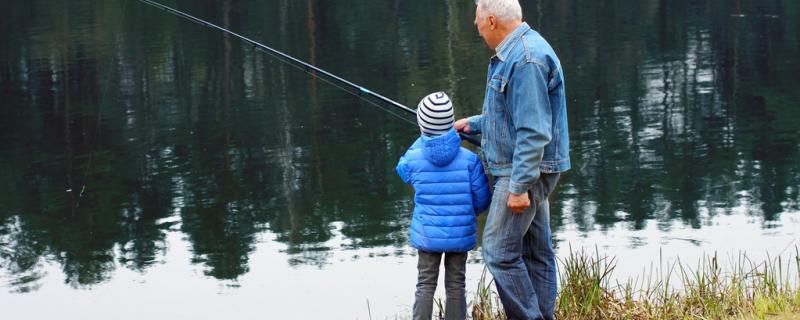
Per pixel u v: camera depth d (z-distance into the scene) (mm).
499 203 3613
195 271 6961
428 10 22000
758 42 17609
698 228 7594
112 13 20688
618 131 11391
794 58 15961
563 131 3572
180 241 7777
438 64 15969
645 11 21844
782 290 4605
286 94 13844
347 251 7238
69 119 12523
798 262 4984
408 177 3861
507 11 3480
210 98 13617
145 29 19594
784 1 22625
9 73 15375
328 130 11586
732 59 16031
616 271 6355
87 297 6543
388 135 11281
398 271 6699
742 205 8273
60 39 18094
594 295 4414
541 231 3834
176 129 11812
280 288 6461
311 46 17875
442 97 3758
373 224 7977
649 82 14352
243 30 19641
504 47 3504
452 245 3805
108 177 9773
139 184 9516
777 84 14000
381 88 14164
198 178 9641
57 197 9172
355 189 9055
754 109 12438
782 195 8586
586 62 16188
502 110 3562
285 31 19547
